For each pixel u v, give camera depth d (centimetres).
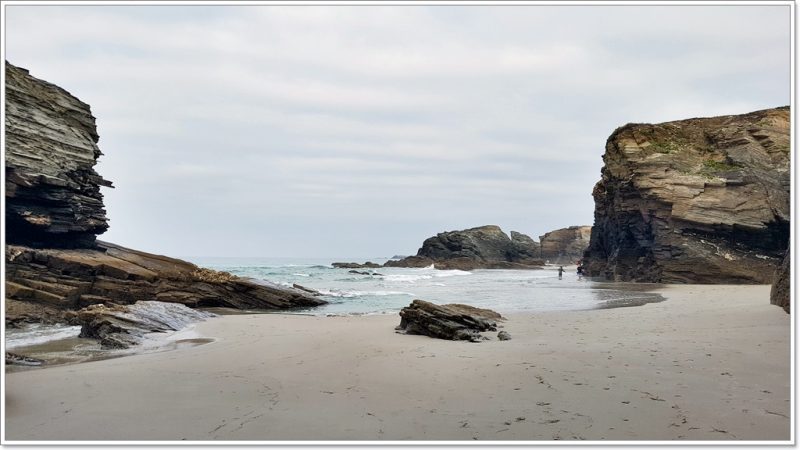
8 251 2000
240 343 1249
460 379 795
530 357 938
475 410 639
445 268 8912
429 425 590
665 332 1198
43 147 2273
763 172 3847
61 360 1077
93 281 2145
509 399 678
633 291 3102
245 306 2472
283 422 609
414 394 719
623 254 4494
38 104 2300
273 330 1520
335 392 738
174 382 806
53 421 617
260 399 707
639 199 4131
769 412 592
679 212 3850
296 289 3077
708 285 3503
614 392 684
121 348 1248
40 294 1914
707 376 742
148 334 1425
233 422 611
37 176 2184
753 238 3756
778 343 970
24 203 2200
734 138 4044
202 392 745
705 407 612
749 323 1259
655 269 3988
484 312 1689
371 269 8169
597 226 5541
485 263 9212
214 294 2422
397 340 1264
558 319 1633
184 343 1300
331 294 3136
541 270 8831
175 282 2400
